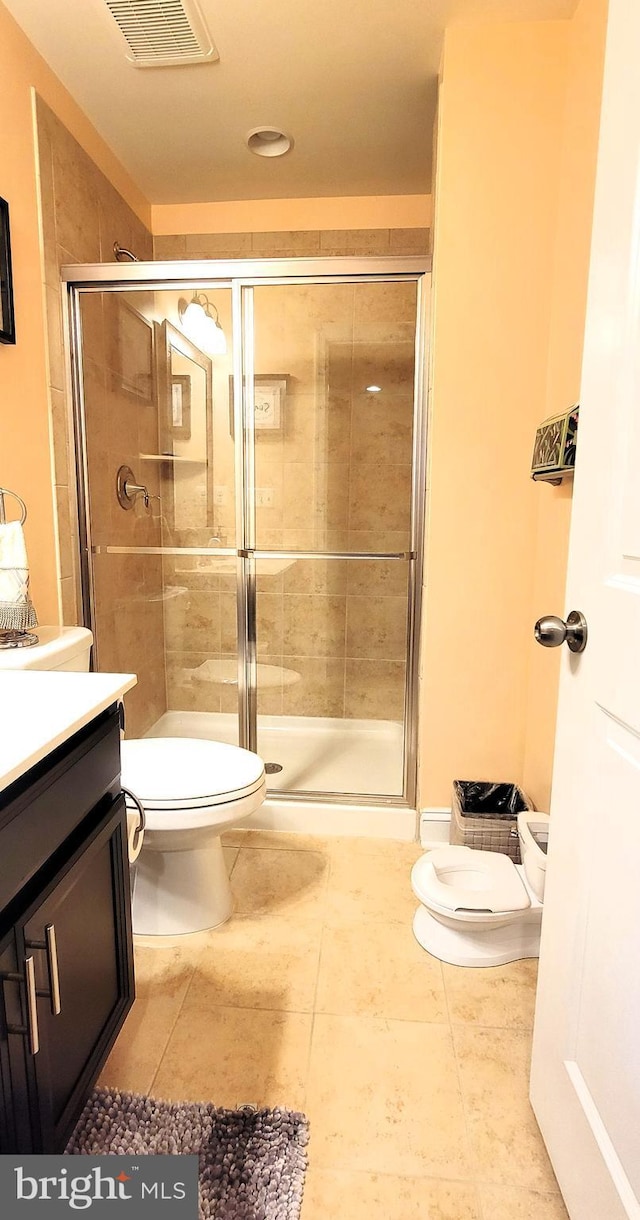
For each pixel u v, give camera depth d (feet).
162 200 8.84
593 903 2.96
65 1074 3.17
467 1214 3.32
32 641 4.94
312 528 8.43
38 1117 2.85
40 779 2.87
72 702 3.47
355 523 8.41
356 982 4.94
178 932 5.44
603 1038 2.83
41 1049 2.86
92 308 7.07
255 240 8.95
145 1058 4.22
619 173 2.74
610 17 2.83
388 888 6.20
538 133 5.80
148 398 7.89
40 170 5.98
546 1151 3.65
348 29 5.57
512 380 6.17
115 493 7.67
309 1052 4.28
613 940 2.74
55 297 6.39
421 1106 3.91
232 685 8.43
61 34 5.62
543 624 3.26
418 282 6.70
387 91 6.41
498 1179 3.50
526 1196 3.41
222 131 7.13
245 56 5.88
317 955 5.23
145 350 7.70
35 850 2.82
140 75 6.17
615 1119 2.69
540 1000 3.67
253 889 6.16
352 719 9.17
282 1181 3.42
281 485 8.27
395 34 5.67
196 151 7.55
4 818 2.56
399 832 7.17
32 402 6.05
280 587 8.79
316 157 7.68
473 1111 3.89
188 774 5.27
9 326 5.48
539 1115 3.63
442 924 5.23
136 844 4.28
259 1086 4.02
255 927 5.58
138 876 5.42
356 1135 3.72
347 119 6.88
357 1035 4.43
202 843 5.49
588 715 3.04
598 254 2.97
